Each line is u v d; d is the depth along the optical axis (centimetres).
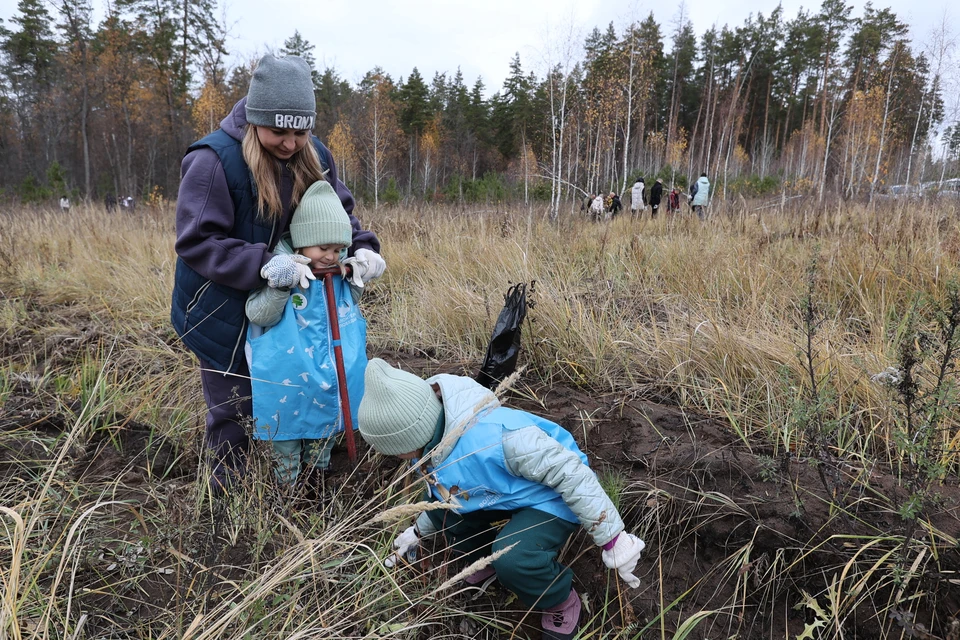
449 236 676
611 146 2125
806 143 3359
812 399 259
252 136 227
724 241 575
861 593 220
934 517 229
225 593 203
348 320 254
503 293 448
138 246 727
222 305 235
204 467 263
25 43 4825
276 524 228
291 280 223
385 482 266
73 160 4762
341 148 3709
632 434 297
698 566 244
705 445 280
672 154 3403
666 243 588
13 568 165
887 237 515
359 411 205
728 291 436
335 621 197
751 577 234
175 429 313
